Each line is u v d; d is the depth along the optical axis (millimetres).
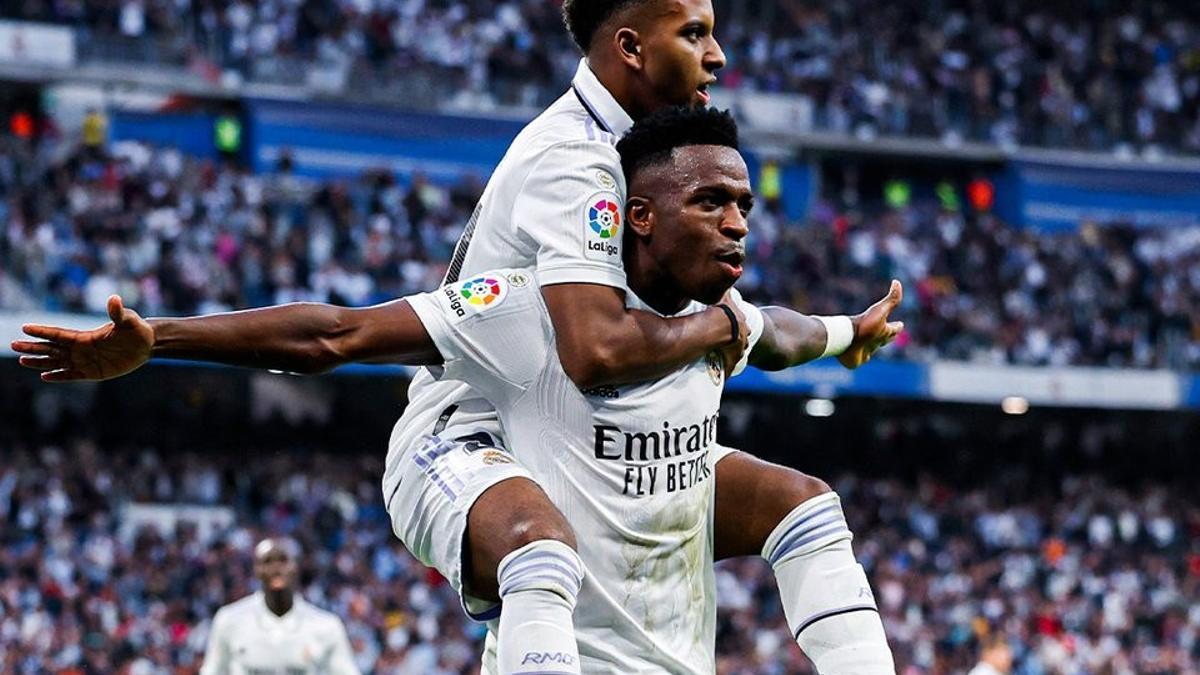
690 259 3984
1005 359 33688
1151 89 41594
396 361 4062
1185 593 30734
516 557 3844
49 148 30453
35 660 21500
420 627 23547
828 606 4324
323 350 3936
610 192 3998
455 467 4094
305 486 28188
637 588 4137
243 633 11961
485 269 4195
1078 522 33031
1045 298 35469
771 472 4453
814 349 4738
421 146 35594
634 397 4070
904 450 36625
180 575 24094
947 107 39562
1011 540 31875
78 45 33125
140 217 28797
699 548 4285
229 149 34812
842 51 39531
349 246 30375
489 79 36438
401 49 35969
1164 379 34406
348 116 35125
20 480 25750
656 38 4156
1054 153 40031
